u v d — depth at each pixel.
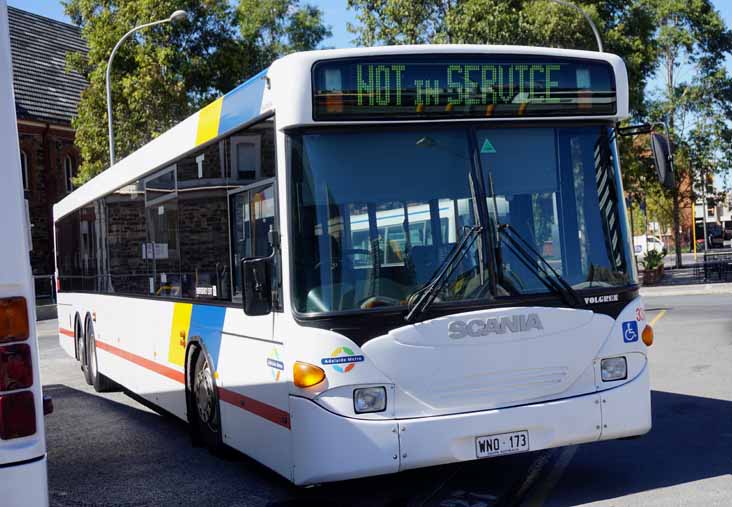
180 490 7.38
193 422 8.75
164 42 35.72
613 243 6.68
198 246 8.34
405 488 6.89
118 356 11.80
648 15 37.12
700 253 72.25
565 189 6.61
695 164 45.72
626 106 6.86
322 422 5.91
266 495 7.03
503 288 6.27
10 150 4.13
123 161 11.40
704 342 14.77
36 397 4.13
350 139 6.24
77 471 8.37
